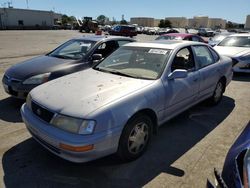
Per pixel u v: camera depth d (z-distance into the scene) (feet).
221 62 17.13
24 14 200.85
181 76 11.66
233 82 24.99
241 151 6.70
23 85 15.93
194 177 9.58
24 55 43.11
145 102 10.28
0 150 11.29
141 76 11.94
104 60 14.35
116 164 10.33
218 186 6.44
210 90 16.02
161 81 11.51
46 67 16.89
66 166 10.18
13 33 117.29
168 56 12.55
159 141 12.37
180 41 15.06
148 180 9.39
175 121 14.84
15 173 9.68
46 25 214.07
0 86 21.65
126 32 111.96
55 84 11.50
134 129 10.16
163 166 10.27
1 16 187.62
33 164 10.28
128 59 13.46
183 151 11.45
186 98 13.25
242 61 26.53
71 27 203.31
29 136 12.66
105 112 8.96
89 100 9.50
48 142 9.34
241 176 5.98
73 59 18.37
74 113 8.91
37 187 8.93
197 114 15.97
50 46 59.57
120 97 9.73
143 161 10.59
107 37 20.66
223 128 13.96
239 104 18.10
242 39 30.99
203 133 13.32
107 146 9.08
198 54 14.94
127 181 9.34
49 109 9.51
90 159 8.95
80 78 12.05
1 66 31.83
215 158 10.87
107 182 9.27
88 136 8.64
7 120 14.60
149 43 14.34
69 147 8.64
